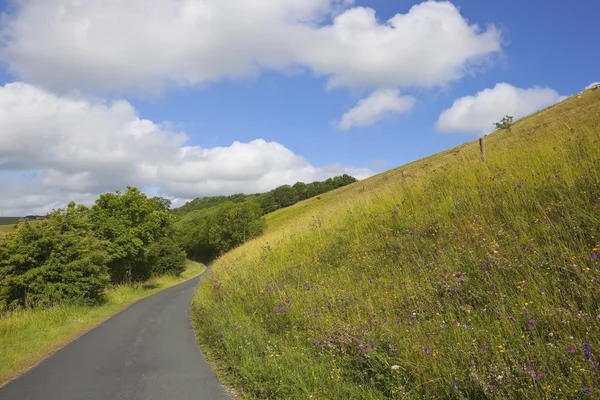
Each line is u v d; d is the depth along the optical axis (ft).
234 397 17.81
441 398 12.47
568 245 16.47
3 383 21.57
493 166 31.48
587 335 11.62
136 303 64.90
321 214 51.44
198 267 245.65
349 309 21.44
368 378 15.29
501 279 16.44
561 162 24.27
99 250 62.90
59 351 29.19
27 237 56.24
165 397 18.28
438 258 21.31
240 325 26.99
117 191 92.07
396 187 41.68
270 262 44.55
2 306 51.67
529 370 10.82
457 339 14.42
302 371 17.01
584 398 9.93
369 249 29.94
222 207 249.75
